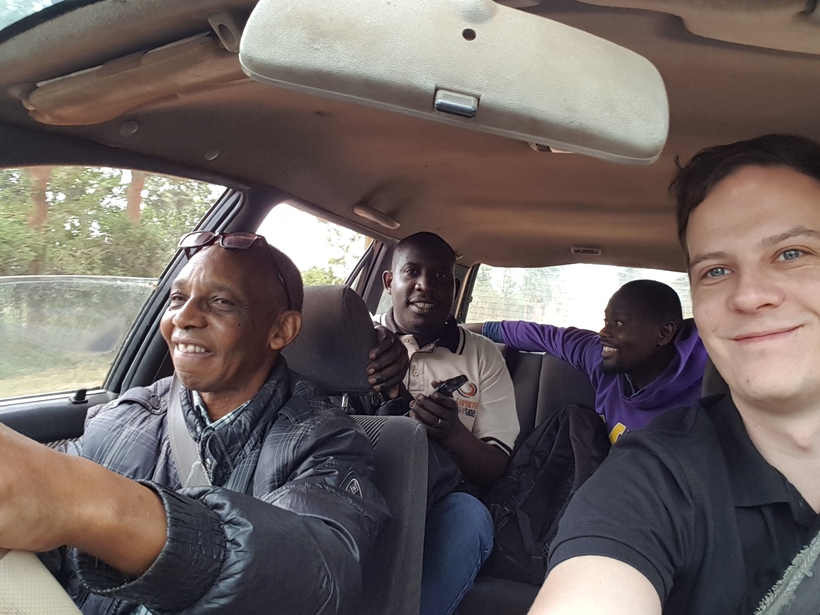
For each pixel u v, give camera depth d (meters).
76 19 0.99
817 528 0.86
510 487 2.11
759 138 0.98
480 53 0.59
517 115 0.60
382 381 1.84
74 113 1.24
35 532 0.57
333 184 2.21
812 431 0.91
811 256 0.90
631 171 2.03
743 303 0.91
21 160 1.38
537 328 3.05
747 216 0.94
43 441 1.66
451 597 1.75
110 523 0.64
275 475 1.24
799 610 0.69
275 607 0.80
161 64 1.07
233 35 0.96
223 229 2.01
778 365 0.89
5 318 1.63
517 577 1.94
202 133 1.64
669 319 2.26
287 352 1.79
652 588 0.83
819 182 0.93
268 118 1.68
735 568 0.90
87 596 1.14
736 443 0.98
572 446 2.15
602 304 3.29
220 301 1.31
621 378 2.46
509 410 2.36
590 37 0.62
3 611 0.51
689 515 0.92
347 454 1.28
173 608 0.72
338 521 1.06
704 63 1.07
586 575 0.82
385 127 1.79
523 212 2.66
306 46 0.58
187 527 0.71
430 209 2.66
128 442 1.40
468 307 3.59
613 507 0.92
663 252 2.86
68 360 1.81
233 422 1.30
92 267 1.78
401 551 1.38
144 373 1.96
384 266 2.97
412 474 1.44
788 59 1.04
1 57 1.08
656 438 1.01
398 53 0.58
